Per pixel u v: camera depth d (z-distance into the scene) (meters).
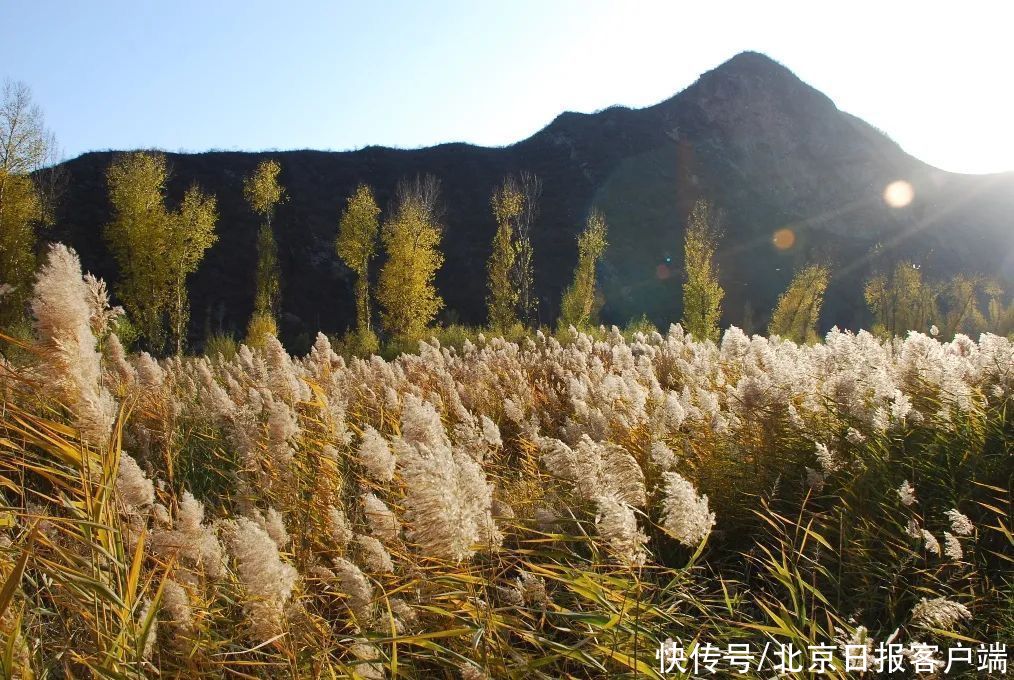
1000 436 4.44
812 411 5.43
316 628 2.67
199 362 9.51
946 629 3.09
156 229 28.81
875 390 5.27
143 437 5.68
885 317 41.72
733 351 8.90
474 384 8.29
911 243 77.19
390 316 33.00
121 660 2.16
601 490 3.21
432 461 2.43
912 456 4.46
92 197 52.25
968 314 40.44
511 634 2.96
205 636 2.65
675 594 3.22
